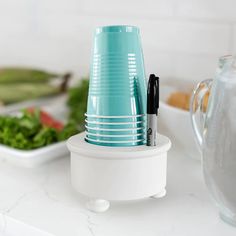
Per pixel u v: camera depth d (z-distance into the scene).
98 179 0.53
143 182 0.53
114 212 0.57
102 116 0.53
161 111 0.76
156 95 0.52
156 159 0.54
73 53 1.24
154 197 0.58
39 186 0.65
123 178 0.53
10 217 0.55
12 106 1.15
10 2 1.37
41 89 1.25
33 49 1.34
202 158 0.54
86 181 0.54
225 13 0.90
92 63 0.54
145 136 0.55
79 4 1.18
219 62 0.50
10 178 0.69
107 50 0.52
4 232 0.57
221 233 0.52
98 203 0.56
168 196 0.62
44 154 0.74
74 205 0.59
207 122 0.52
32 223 0.54
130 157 0.52
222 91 0.49
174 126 0.74
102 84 0.53
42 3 1.28
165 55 1.03
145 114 0.54
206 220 0.55
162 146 0.54
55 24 1.26
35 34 1.33
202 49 0.96
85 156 0.53
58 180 0.68
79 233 0.51
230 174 0.49
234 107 0.48
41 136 0.78
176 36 1.00
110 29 0.52
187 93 0.91
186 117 0.72
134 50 0.53
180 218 0.55
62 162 0.77
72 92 1.10
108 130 0.53
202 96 0.62
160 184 0.55
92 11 1.15
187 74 1.00
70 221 0.54
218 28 0.92
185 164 0.76
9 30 1.40
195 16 0.96
